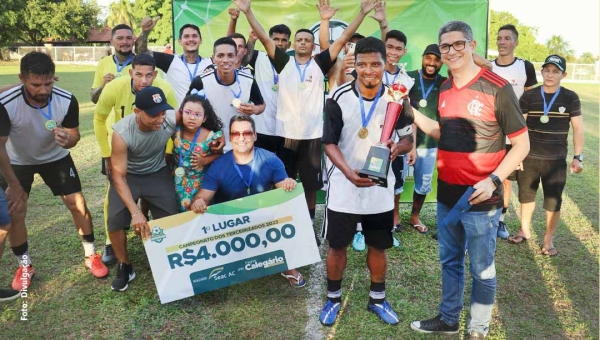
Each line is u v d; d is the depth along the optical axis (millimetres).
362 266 4383
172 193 3898
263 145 4992
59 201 6039
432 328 3301
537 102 4598
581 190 6988
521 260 4531
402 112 3219
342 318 3510
